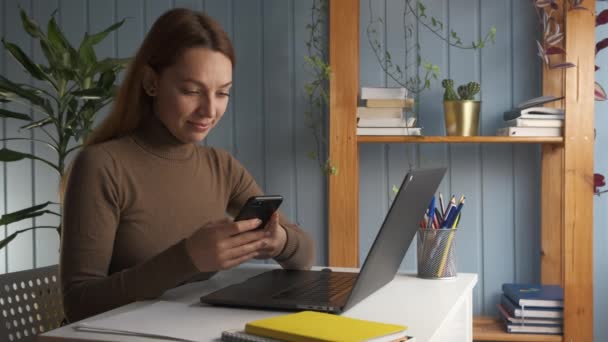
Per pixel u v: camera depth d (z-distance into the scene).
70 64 2.62
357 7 2.52
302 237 1.61
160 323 1.06
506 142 2.65
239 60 2.91
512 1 2.78
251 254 1.28
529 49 2.77
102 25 3.00
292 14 2.88
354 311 1.20
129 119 1.54
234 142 2.93
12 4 3.03
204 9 2.94
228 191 1.74
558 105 2.67
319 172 2.89
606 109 2.70
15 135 3.04
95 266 1.35
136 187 1.48
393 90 2.54
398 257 1.45
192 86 1.43
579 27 2.41
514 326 2.46
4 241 2.62
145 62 1.49
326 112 2.88
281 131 2.90
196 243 1.21
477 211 2.81
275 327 0.96
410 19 2.82
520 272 2.80
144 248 1.49
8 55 3.03
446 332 1.22
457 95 2.76
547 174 2.69
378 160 2.86
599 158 2.71
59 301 1.58
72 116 2.68
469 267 2.82
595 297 2.73
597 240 2.72
